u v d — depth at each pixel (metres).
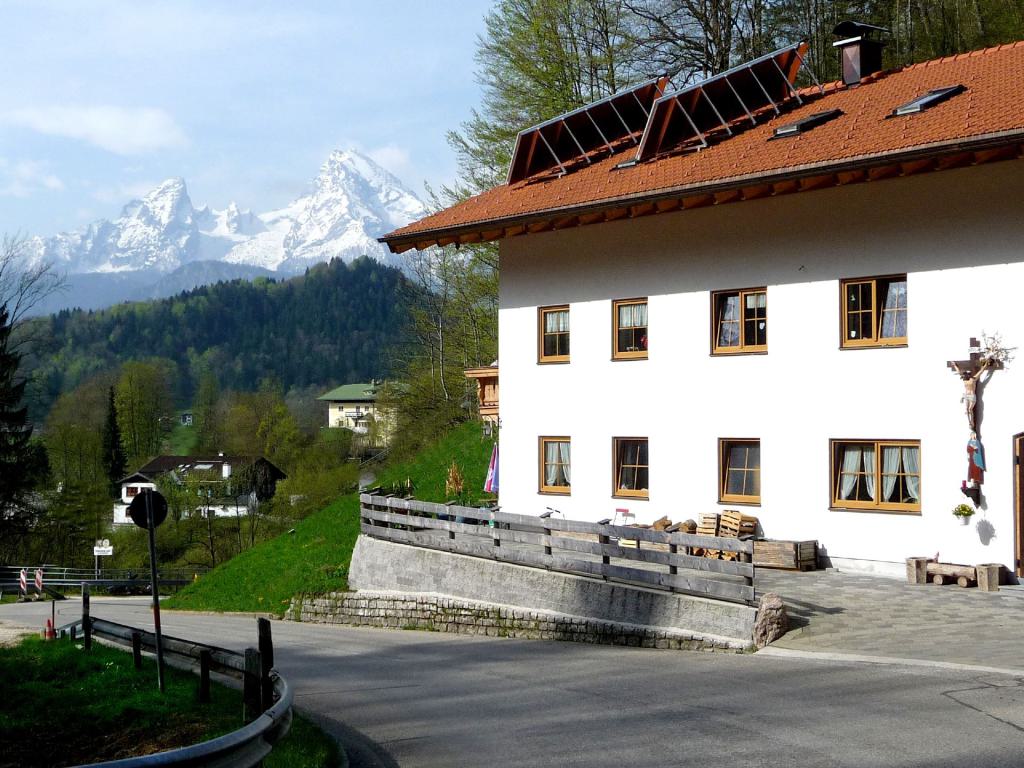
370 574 26.64
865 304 21.72
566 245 26.88
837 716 11.46
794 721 11.36
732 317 23.91
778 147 22.52
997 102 19.73
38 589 54.25
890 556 21.14
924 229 20.70
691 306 24.38
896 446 21.23
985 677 13.02
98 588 60.62
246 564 34.69
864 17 42.62
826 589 19.70
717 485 23.92
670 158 25.17
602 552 19.86
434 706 13.97
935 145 18.75
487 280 51.56
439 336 57.16
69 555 74.81
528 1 44.59
